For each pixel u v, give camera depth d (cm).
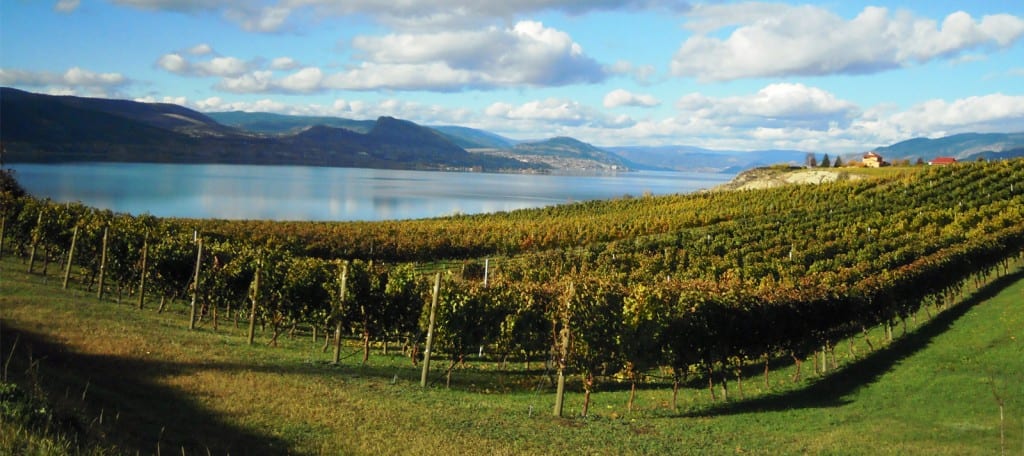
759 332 2048
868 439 1523
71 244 2900
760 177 10981
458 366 2258
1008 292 3291
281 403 1446
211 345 2012
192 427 1220
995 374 1942
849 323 2450
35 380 1092
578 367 1739
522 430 1468
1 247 3238
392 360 2280
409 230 6306
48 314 2002
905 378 2045
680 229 6706
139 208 11469
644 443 1444
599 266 4566
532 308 2089
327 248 5306
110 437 978
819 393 2023
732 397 2011
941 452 1388
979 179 7556
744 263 4412
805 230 5859
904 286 2742
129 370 1539
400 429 1360
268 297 2311
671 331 1812
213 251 2727
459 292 2053
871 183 8069
